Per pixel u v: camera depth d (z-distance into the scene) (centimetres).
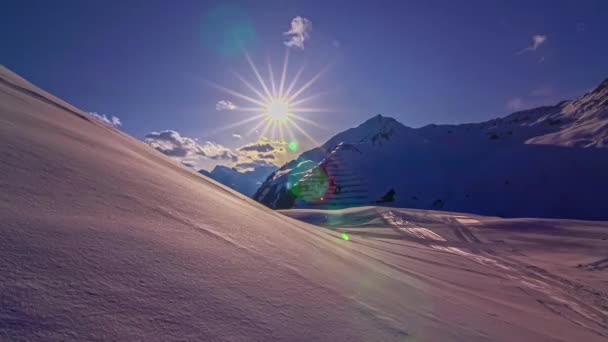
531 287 1377
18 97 600
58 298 136
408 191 12488
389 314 302
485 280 1294
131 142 895
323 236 1000
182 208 351
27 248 158
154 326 147
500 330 454
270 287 245
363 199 12388
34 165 272
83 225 210
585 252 2611
